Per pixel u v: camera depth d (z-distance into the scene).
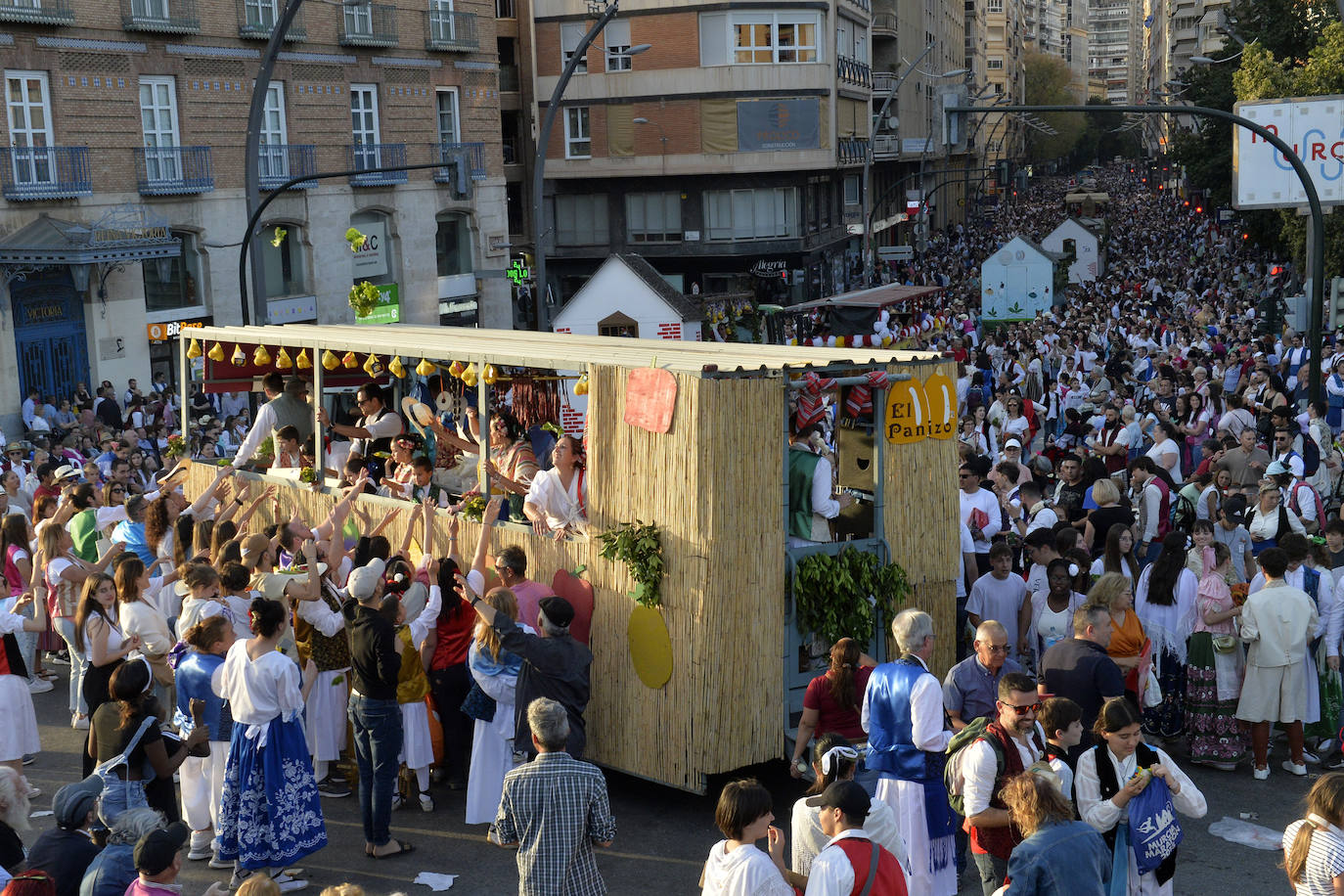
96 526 12.47
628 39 52.06
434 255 40.94
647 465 8.78
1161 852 6.32
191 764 8.41
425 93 40.34
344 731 9.48
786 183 53.25
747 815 5.54
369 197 38.16
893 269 70.00
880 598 9.16
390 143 38.94
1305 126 20.39
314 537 10.11
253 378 14.36
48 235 27.52
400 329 13.08
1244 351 25.83
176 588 10.08
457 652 9.41
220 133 32.97
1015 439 14.66
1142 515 12.87
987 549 11.58
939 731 7.10
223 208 33.06
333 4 36.47
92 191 29.39
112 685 7.42
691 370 8.44
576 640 9.02
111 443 18.59
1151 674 9.06
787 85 51.50
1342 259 34.22
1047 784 5.75
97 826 7.18
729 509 8.52
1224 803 9.05
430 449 12.25
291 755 7.83
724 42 51.09
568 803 6.34
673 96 51.88
